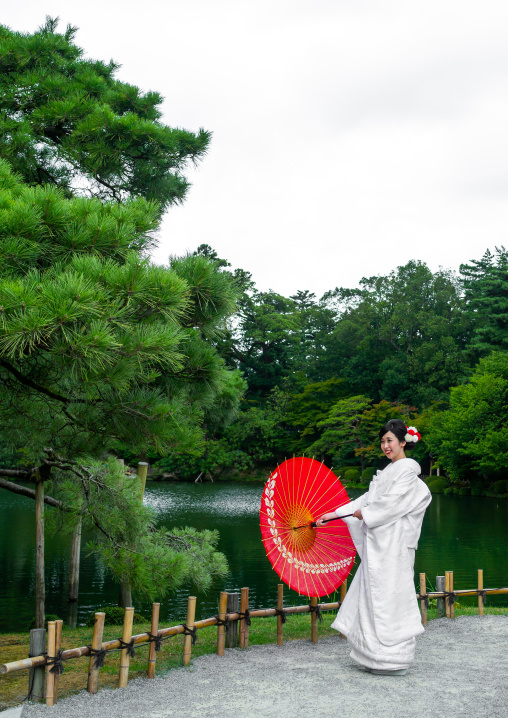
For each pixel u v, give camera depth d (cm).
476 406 3328
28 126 761
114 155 760
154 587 615
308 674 429
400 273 5041
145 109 844
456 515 2480
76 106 774
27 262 399
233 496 3300
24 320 336
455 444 3378
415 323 4556
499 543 1759
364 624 427
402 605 428
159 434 464
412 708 360
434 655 479
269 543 464
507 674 427
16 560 1459
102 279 390
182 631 457
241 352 5272
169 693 392
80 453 633
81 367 374
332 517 468
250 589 1172
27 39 857
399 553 431
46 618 959
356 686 401
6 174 482
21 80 800
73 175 814
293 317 5350
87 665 493
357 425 4212
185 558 647
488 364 3488
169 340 386
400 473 439
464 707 361
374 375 4688
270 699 378
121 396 456
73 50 902
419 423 3809
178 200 873
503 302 4056
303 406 4634
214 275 483
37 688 382
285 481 486
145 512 645
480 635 547
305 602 1057
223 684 409
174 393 505
